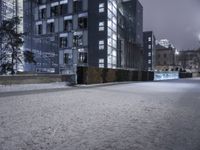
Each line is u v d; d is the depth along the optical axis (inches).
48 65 1269.7
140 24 2413.9
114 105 366.0
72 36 1694.1
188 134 199.2
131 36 2151.8
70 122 239.8
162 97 492.4
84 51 1617.9
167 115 286.0
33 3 1897.1
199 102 413.7
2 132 198.1
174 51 4018.2
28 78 727.1
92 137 186.5
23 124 227.9
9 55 904.9
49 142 171.8
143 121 250.2
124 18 1951.3
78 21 1670.8
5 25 886.4
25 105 353.1
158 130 211.9
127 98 465.1
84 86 812.6
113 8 1654.8
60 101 405.4
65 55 1721.2
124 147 163.3
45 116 269.4
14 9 1430.9
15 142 170.9
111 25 1601.9
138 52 2365.9
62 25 1754.4
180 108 343.0
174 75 2207.2
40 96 479.5
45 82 791.7
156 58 4067.4
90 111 307.7
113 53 1641.2
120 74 1182.3
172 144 171.2
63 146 163.2
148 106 359.9
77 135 191.6
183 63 4156.0
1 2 1317.7
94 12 1565.0
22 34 931.3
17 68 1081.4
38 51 1221.1
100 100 426.9
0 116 265.7
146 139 183.3
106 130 209.6
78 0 1674.5
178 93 589.3
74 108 331.3
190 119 263.0
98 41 1541.6
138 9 2300.7
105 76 1029.2
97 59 1537.9
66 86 798.5
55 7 1807.3
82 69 882.8
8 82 658.2
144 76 1535.4
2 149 155.5
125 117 270.7
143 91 640.4
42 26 1867.6
